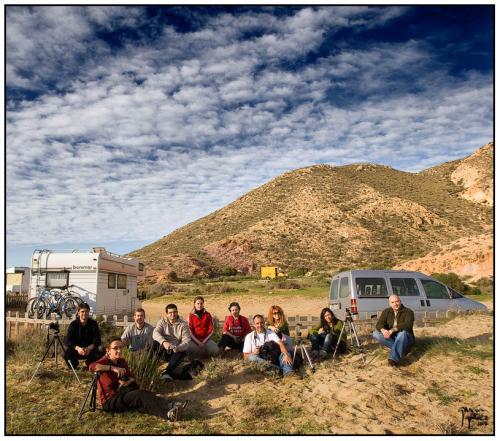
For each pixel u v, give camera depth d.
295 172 118.50
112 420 6.10
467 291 27.56
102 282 16.72
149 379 7.43
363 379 7.36
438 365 7.66
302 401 6.76
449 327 10.35
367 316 11.28
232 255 74.06
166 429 5.82
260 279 51.91
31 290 16.66
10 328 11.66
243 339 9.55
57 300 15.55
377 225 80.12
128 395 6.33
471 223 78.88
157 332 8.31
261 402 6.81
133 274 19.78
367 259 65.94
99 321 11.46
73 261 16.48
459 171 102.06
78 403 6.76
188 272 60.09
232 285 40.00
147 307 26.14
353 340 10.09
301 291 31.50
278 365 8.15
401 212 83.56
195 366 8.23
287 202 96.88
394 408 6.22
